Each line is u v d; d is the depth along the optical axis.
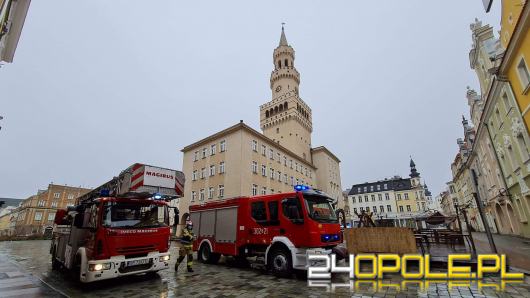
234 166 32.31
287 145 49.12
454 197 61.09
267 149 37.94
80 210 8.93
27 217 68.94
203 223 12.58
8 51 11.07
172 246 23.61
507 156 17.39
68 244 9.26
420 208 64.31
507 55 12.38
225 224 11.38
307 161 49.81
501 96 16.03
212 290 7.20
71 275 9.33
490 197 25.00
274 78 58.28
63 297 6.62
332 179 55.66
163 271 10.04
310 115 58.16
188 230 10.30
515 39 11.23
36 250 19.44
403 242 9.12
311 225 8.34
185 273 9.62
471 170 9.19
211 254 11.88
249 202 10.60
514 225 19.48
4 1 7.36
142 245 8.05
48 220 71.50
